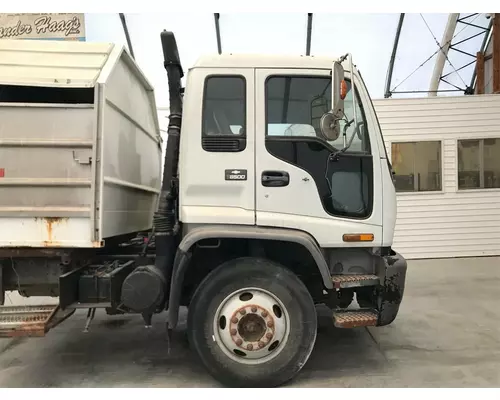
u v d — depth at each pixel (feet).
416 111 27.66
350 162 10.82
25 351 13.17
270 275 10.25
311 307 10.34
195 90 10.57
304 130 10.70
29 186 9.77
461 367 11.64
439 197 27.91
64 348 13.39
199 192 10.48
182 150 10.61
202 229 10.27
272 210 10.53
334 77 9.47
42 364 12.16
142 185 14.39
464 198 27.89
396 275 10.64
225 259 11.30
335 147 10.77
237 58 10.71
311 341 10.30
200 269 11.44
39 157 9.79
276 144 10.58
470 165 27.96
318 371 11.42
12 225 9.82
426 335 14.24
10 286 10.89
